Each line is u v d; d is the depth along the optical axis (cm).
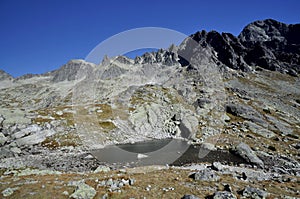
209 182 1644
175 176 1803
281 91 10050
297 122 6388
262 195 1330
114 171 2033
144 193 1367
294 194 1477
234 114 6181
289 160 3309
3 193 1338
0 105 14100
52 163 2839
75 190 1354
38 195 1312
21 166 2566
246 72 12875
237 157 3256
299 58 15100
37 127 4447
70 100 12756
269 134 4941
